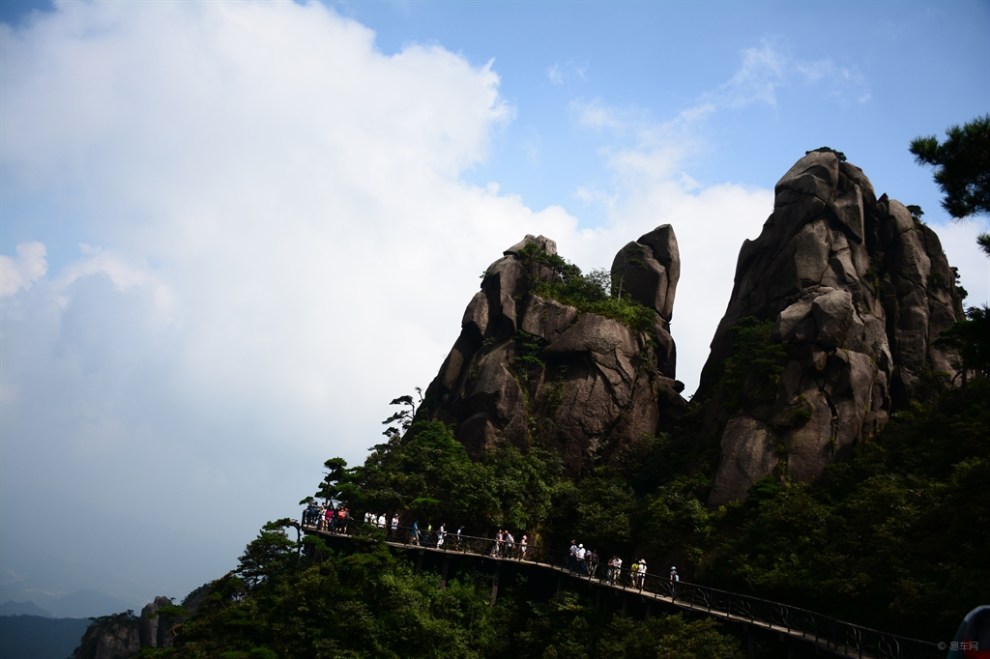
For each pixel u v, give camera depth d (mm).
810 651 31328
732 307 58594
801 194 56125
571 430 54500
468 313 60656
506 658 40031
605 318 58125
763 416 45938
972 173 25656
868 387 45531
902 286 52156
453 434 54500
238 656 34750
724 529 41906
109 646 80438
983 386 41969
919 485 37094
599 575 41844
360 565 38719
